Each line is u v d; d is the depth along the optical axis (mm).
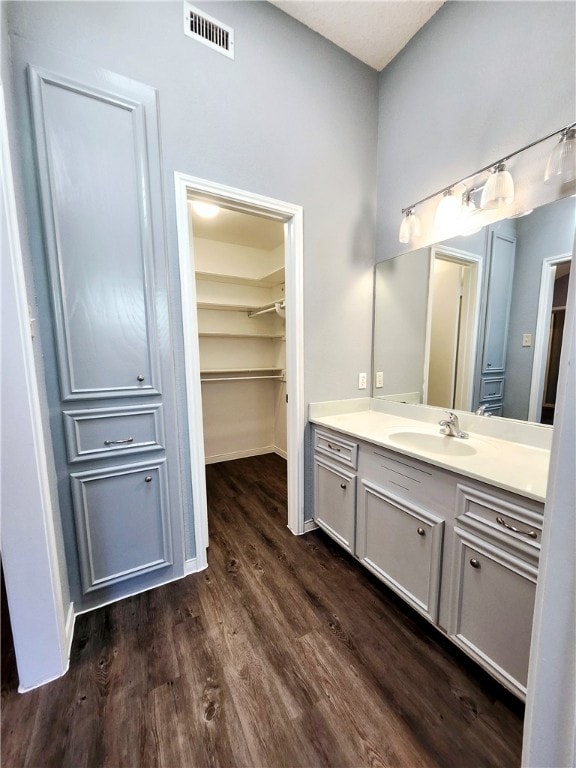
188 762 892
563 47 1204
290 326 1909
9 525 1012
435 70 1676
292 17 1668
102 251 1306
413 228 1746
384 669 1153
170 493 1567
